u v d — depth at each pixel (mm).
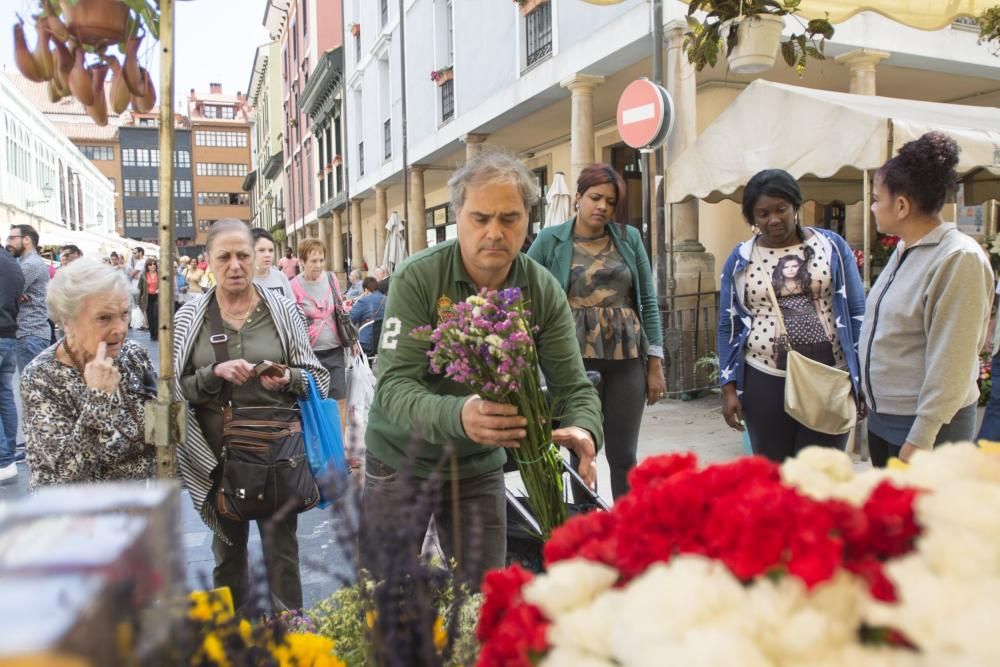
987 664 590
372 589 1086
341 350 6203
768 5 3658
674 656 633
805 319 3025
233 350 2787
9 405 5801
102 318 2215
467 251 2045
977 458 953
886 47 8617
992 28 4660
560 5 9906
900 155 2592
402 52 14961
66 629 481
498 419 1752
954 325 2404
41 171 41625
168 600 675
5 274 5809
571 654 745
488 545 2244
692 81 7578
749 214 3133
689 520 821
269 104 55375
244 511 2645
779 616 670
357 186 24797
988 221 9766
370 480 2225
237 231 2852
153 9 1847
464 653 1096
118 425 2203
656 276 7375
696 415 6863
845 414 2910
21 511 647
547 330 2234
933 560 700
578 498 2564
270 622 1160
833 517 754
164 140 1800
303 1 37625
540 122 12711
